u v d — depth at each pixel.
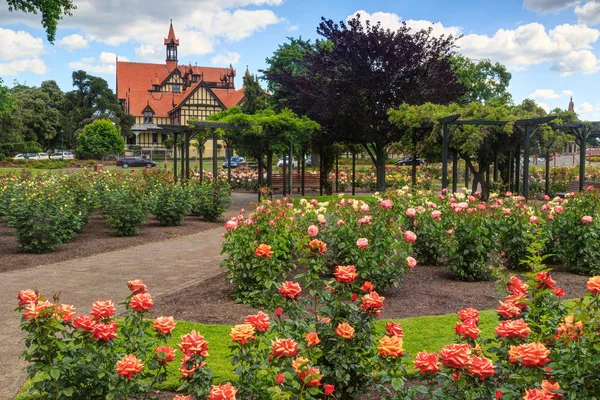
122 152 62.97
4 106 34.56
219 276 7.94
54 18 20.03
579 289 7.01
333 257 7.04
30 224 9.94
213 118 22.03
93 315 3.05
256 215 6.89
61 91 81.25
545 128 17.25
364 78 19.67
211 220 14.92
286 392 2.65
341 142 22.23
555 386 2.43
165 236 12.16
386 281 6.62
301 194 23.27
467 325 2.95
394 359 2.85
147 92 75.50
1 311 6.16
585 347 2.74
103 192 14.43
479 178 17.02
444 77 20.95
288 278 7.38
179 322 5.59
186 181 16.12
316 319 3.44
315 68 21.66
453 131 15.12
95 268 8.69
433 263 8.48
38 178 16.69
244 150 19.73
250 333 2.84
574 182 21.97
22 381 4.21
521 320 2.84
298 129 19.02
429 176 26.34
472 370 2.46
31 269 8.66
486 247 7.52
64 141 71.69
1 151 57.94
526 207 8.28
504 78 42.00
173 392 4.00
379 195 9.45
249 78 43.06
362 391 3.36
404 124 17.05
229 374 4.21
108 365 3.04
